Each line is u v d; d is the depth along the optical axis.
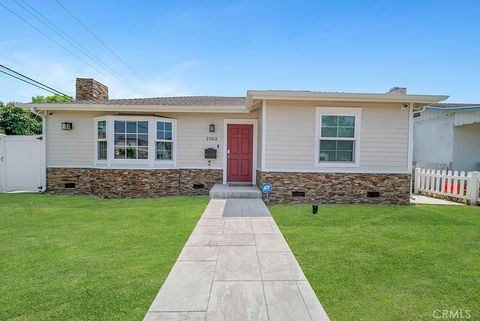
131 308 2.36
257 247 3.78
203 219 5.32
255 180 9.20
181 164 9.12
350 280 2.91
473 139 10.59
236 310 2.26
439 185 8.39
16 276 2.96
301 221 5.39
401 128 7.53
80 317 2.23
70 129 9.02
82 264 3.27
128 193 8.48
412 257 3.55
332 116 7.49
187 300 2.40
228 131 9.21
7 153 9.16
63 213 6.02
